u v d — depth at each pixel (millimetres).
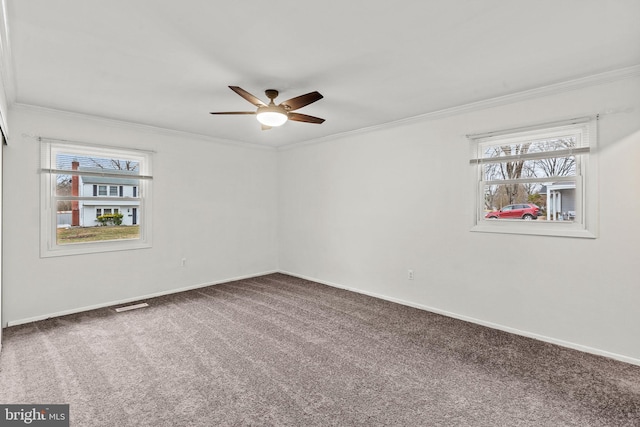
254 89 2912
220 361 2582
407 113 3723
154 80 2701
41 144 3461
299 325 3359
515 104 3100
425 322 3457
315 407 2014
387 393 2162
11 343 2889
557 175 2959
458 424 1865
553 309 2930
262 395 2135
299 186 5492
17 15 1770
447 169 3625
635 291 2525
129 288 4137
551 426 1853
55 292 3578
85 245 3824
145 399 2082
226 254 5176
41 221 3475
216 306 3961
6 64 2287
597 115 2656
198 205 4809
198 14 1782
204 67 2461
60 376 2348
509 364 2549
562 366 2514
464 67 2496
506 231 3195
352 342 2949
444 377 2359
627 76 2520
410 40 2088
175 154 4543
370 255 4457
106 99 3176
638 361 2516
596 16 1815
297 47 2170
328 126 4320
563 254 2867
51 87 2852
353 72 2572
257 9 1741
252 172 5504
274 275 5672
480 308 3400
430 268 3805
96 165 3934
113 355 2672
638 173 2500
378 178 4324
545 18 1838
